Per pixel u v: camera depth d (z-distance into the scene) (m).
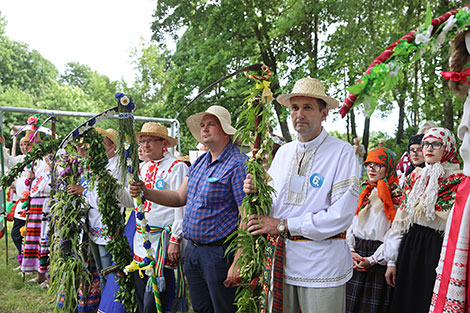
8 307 3.95
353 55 10.15
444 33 1.32
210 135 2.62
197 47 14.21
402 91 12.03
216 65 12.90
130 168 2.61
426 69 9.76
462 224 1.57
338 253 2.05
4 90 40.81
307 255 2.04
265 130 2.17
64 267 2.93
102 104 42.34
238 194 2.48
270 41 12.77
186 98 13.66
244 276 2.10
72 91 35.62
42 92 45.19
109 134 3.77
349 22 9.82
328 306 2.00
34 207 4.62
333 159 2.10
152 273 2.74
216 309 2.53
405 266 2.52
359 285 2.85
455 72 1.51
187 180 2.96
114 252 2.85
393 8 9.97
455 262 1.57
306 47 13.65
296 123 2.13
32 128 4.60
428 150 2.43
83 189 3.13
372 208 2.89
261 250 2.09
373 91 1.27
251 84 12.31
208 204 2.53
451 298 1.57
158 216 3.10
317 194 2.08
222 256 2.48
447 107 9.91
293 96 2.14
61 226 3.07
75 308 3.03
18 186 5.05
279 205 2.19
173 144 3.62
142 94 25.38
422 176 2.49
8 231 7.13
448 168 2.43
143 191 2.69
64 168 3.16
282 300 2.10
